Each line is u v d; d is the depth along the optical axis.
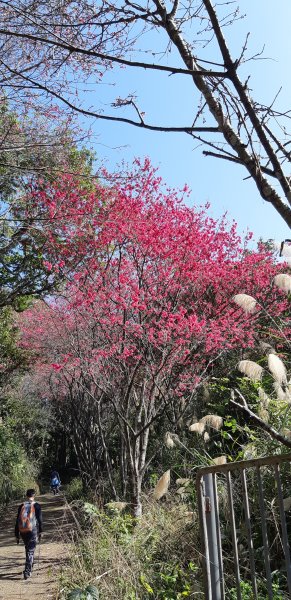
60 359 12.24
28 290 10.13
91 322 10.39
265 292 9.91
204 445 8.00
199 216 10.51
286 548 2.78
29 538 8.95
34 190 8.41
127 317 9.55
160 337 9.03
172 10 2.68
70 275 9.56
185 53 2.62
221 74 2.37
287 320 9.05
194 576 5.32
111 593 5.47
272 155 2.25
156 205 9.89
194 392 10.13
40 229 7.87
